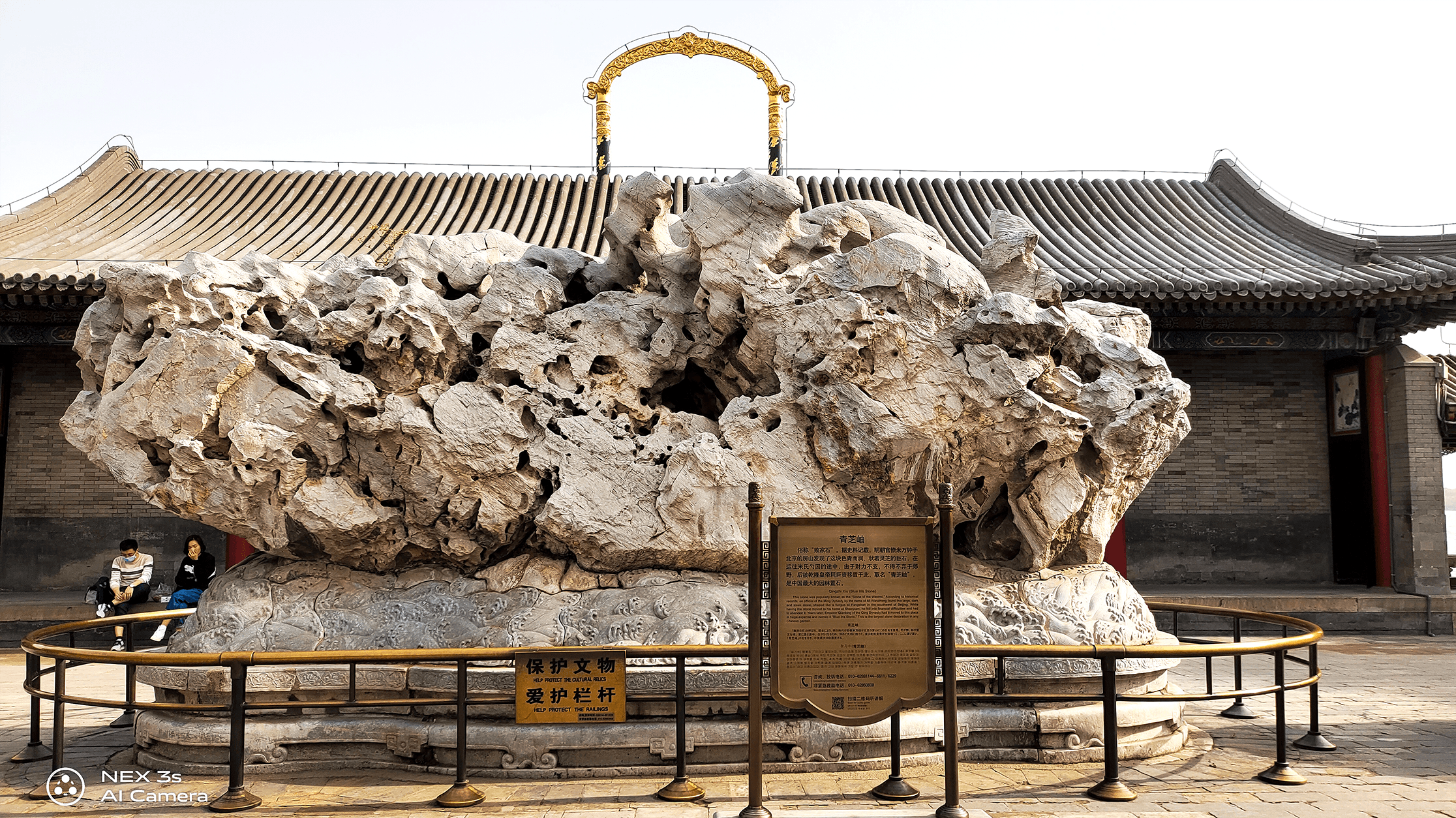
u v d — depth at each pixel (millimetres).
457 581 7672
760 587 5633
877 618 5660
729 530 7285
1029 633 7199
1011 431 7258
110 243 17734
